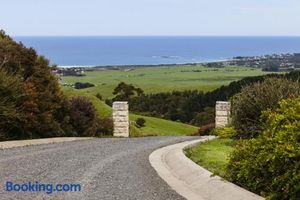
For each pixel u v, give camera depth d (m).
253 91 16.44
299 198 7.46
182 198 8.83
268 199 7.78
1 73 19.58
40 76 22.17
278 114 8.96
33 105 20.22
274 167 7.95
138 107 67.00
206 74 178.38
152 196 8.96
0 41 21.67
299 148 7.53
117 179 10.65
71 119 23.98
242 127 16.47
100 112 31.81
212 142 17.73
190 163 12.04
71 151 15.82
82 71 178.00
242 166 9.14
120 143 19.73
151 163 13.24
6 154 14.43
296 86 16.27
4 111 18.62
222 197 8.70
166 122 50.59
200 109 63.84
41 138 20.70
